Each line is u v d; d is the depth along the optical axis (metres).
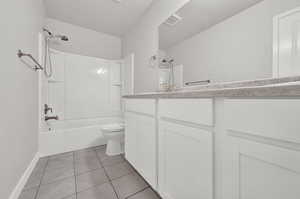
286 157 0.37
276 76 0.79
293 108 0.35
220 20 1.10
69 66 2.36
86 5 1.98
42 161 1.61
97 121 2.62
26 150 1.24
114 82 2.86
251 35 0.91
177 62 1.53
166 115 0.86
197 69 1.30
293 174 0.36
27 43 1.29
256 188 0.43
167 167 0.86
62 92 2.27
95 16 2.25
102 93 2.72
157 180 0.97
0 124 0.79
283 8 0.76
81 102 2.47
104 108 2.73
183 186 0.73
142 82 2.22
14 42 1.00
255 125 0.43
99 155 1.82
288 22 0.74
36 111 1.63
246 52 0.93
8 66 0.90
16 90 1.03
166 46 1.68
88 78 2.57
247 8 0.93
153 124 1.00
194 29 1.32
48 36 2.04
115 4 1.96
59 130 1.90
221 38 1.09
